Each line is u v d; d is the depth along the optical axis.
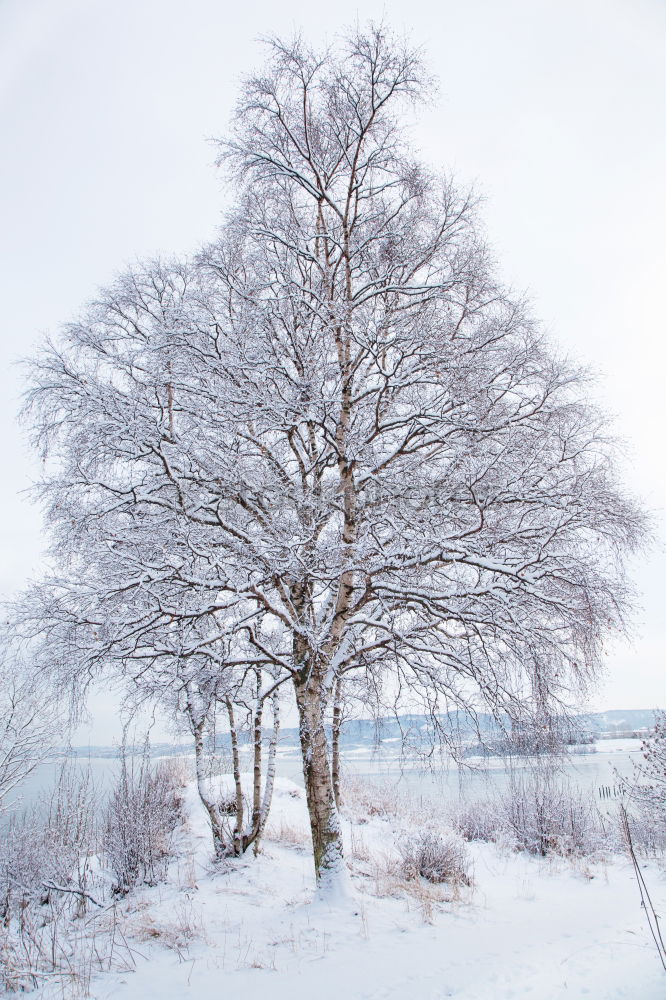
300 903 8.18
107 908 8.57
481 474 7.70
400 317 8.72
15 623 7.69
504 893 9.68
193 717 9.59
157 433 7.91
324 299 8.91
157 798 11.45
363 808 15.70
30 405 8.60
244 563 7.88
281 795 16.30
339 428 9.16
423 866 9.84
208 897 8.56
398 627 8.98
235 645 9.10
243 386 8.75
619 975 5.12
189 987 5.68
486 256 9.19
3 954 6.45
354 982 5.55
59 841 10.09
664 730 12.14
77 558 8.29
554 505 7.64
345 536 8.84
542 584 7.90
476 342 8.69
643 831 13.47
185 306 8.74
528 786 14.07
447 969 5.75
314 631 8.59
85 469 8.12
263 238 9.48
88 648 7.39
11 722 12.51
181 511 7.72
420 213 9.38
